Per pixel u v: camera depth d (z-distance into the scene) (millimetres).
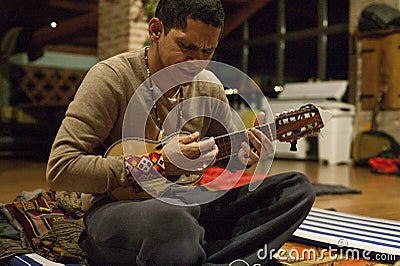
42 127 8391
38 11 8930
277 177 1749
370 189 4496
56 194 2375
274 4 10195
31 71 10602
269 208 1714
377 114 7473
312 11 9516
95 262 1710
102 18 7039
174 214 1509
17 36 9031
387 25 7172
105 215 1576
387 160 6219
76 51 11328
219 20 1539
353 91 7934
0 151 8312
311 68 9617
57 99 10914
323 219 2748
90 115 1573
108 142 1715
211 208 1695
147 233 1505
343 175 5867
